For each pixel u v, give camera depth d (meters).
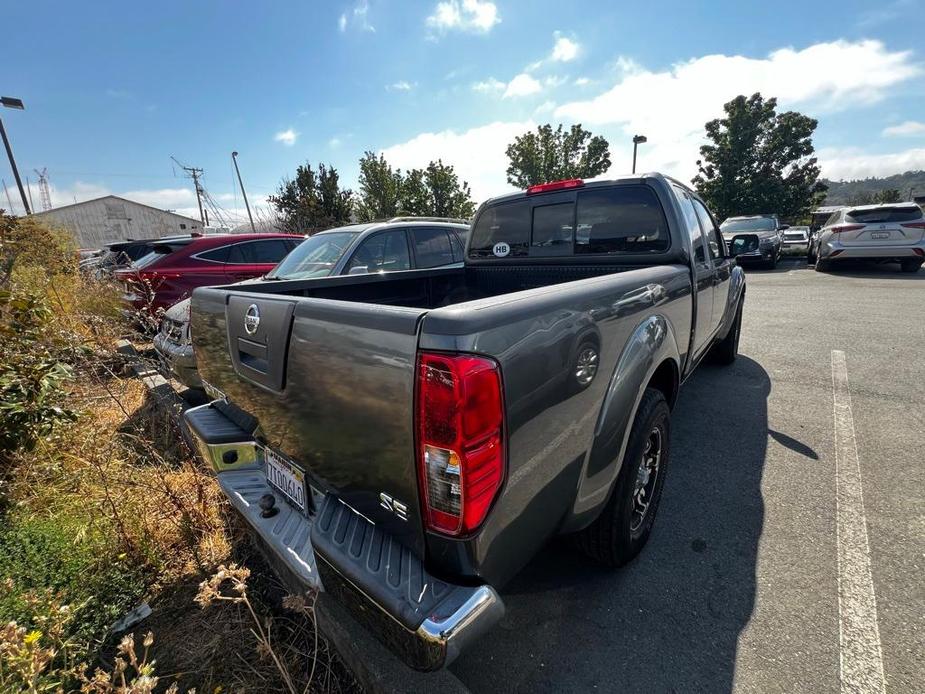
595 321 1.62
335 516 1.47
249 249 7.23
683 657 1.72
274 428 1.72
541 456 1.38
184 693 1.64
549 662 1.73
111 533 2.25
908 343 5.52
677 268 2.70
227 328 1.95
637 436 1.98
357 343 1.28
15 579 1.94
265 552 2.08
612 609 1.95
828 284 10.38
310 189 19.14
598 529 1.99
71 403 3.63
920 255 10.55
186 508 2.41
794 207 26.78
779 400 4.05
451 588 1.22
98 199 48.22
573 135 23.48
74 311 5.79
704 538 2.36
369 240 5.39
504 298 1.34
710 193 27.78
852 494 2.66
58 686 1.49
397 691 1.42
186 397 3.90
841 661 1.66
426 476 1.18
